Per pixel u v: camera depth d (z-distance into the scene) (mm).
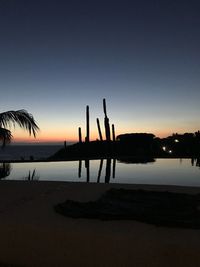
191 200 3420
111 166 13789
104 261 2549
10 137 6352
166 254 2393
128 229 2656
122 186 4586
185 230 2631
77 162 15414
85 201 3703
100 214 2951
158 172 11625
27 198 3914
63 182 5020
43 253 2715
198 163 15070
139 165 14180
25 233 2768
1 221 2895
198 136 23188
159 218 2787
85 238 2594
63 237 2652
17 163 14750
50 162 15406
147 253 2438
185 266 2355
